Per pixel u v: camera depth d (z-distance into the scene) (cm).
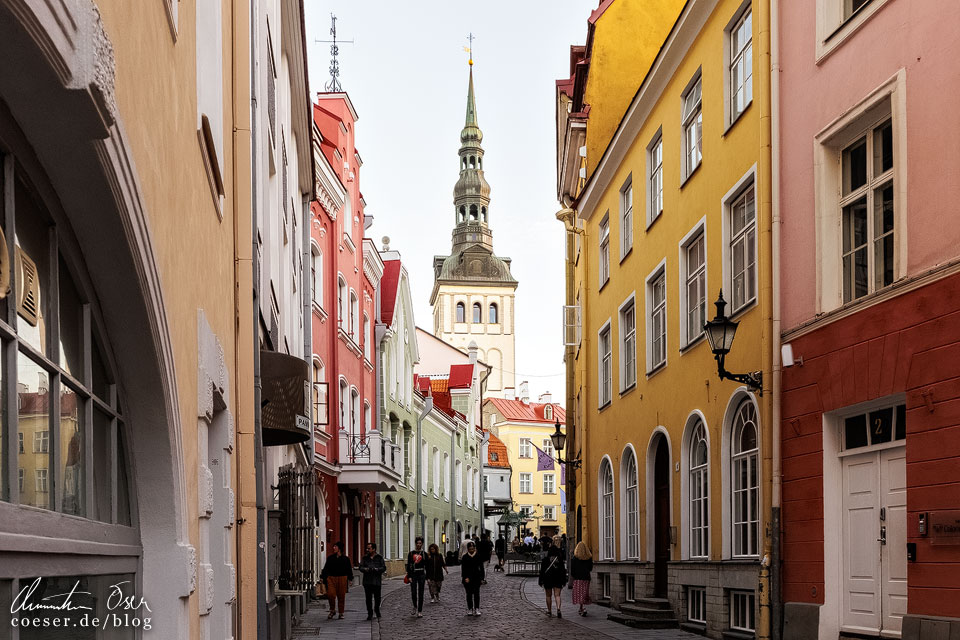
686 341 1817
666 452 2017
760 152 1368
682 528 1791
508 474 8538
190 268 610
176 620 525
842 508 1186
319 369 3022
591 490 2641
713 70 1644
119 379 489
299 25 1797
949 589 947
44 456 373
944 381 969
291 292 1953
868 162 1161
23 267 352
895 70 1067
